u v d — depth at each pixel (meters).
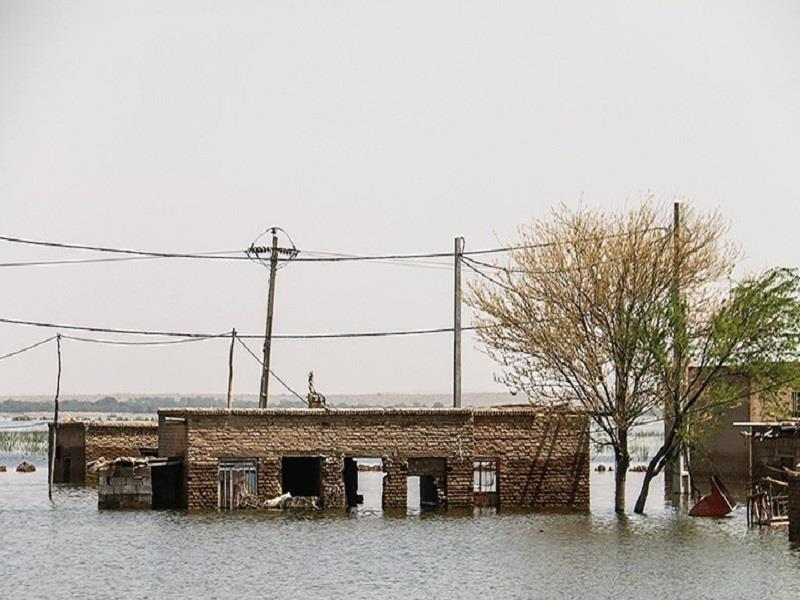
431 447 66.38
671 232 66.12
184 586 46.03
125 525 61.66
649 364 65.06
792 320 65.12
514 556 52.12
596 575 47.84
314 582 46.66
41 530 60.50
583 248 66.31
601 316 65.75
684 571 48.44
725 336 64.38
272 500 65.81
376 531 59.25
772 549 53.75
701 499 66.44
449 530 59.59
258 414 65.81
